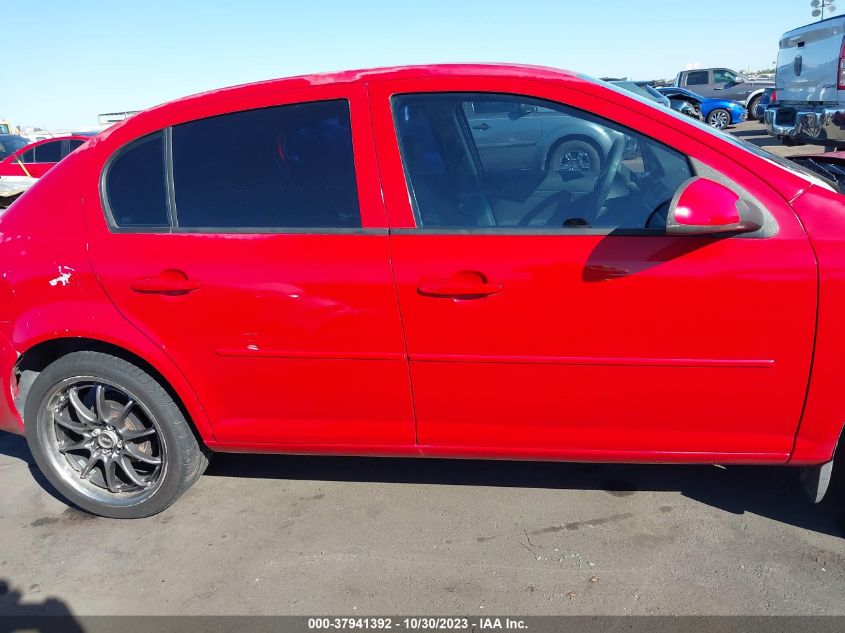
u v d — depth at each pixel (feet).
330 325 8.43
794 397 7.80
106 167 9.25
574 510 9.65
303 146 8.66
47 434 9.96
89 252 9.09
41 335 9.28
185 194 8.97
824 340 7.52
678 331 7.77
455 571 8.53
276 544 9.29
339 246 8.37
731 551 8.59
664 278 7.66
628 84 30.09
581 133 8.23
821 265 7.39
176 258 8.79
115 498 10.07
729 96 75.92
